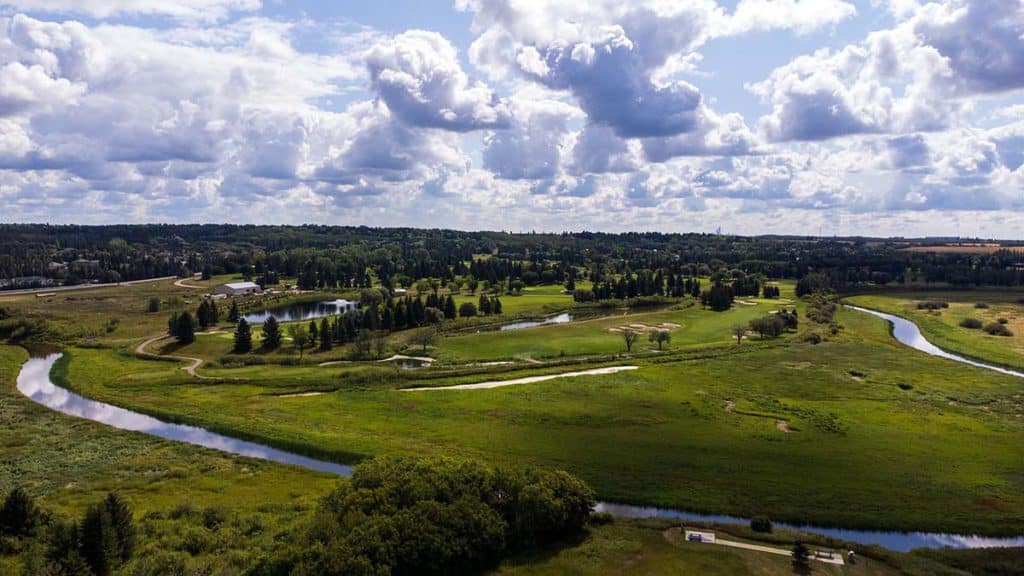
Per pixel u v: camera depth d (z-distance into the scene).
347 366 112.56
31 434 72.00
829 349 123.44
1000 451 66.06
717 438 70.19
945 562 44.00
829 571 42.00
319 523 41.44
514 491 46.50
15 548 41.81
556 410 81.12
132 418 81.12
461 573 41.44
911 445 67.81
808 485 57.53
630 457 64.38
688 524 48.69
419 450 66.69
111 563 39.44
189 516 49.69
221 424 76.50
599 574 41.38
